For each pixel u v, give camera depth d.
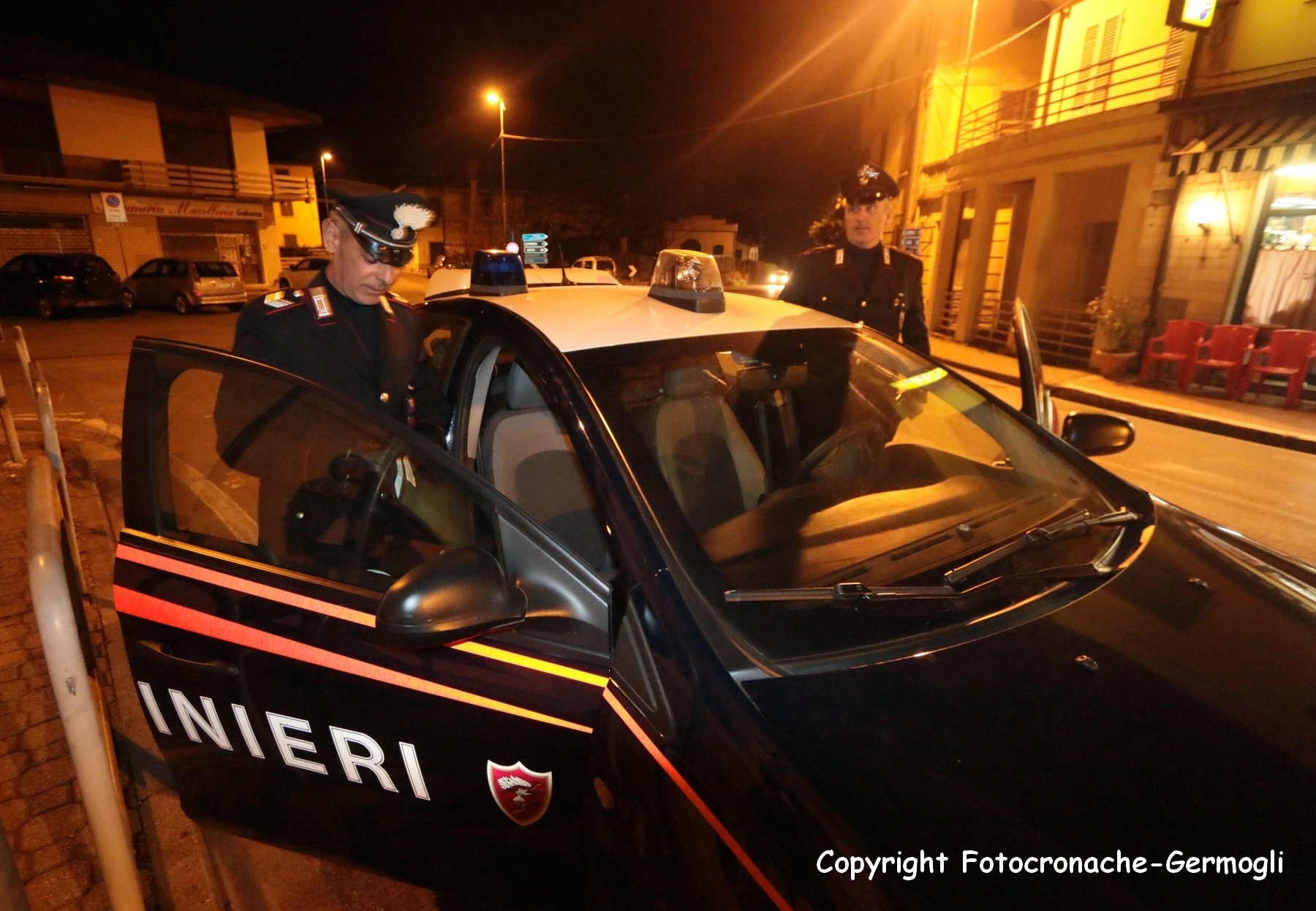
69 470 5.31
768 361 2.04
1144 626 1.42
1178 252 10.41
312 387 1.50
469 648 1.44
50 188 22.27
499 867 1.53
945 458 2.11
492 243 46.25
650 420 1.73
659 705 1.27
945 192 17.02
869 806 1.07
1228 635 1.42
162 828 2.21
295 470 1.78
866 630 1.36
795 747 1.14
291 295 1.97
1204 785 1.10
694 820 1.17
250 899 1.99
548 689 1.39
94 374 9.37
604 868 1.33
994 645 1.35
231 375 1.56
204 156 26.41
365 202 1.86
